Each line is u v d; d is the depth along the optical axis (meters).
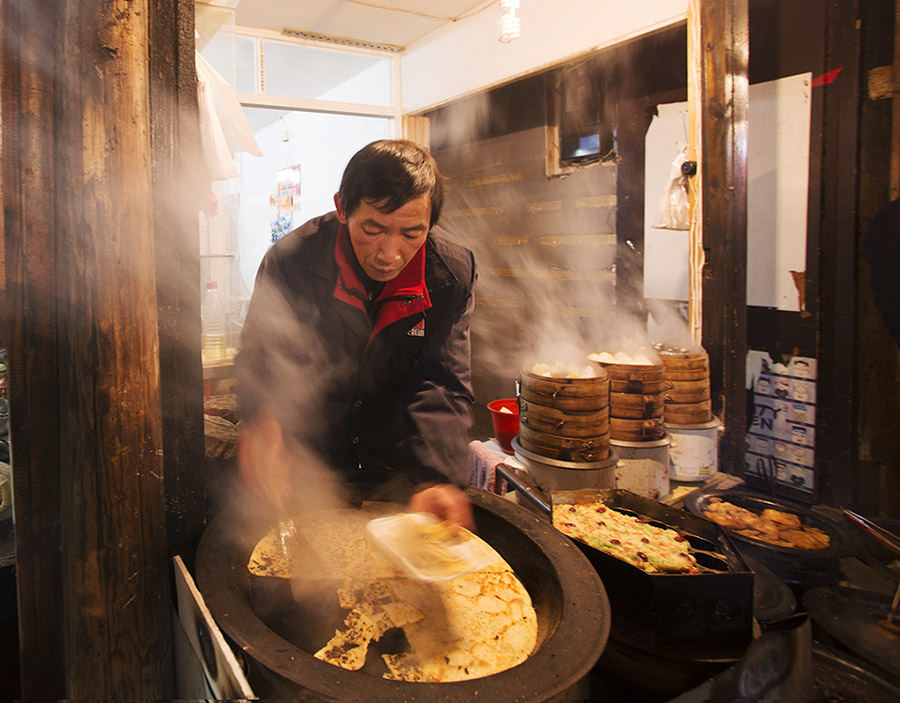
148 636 0.90
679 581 0.88
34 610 0.89
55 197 0.82
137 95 0.80
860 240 2.08
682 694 0.81
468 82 3.67
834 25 2.07
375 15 3.57
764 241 2.37
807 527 1.37
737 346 2.04
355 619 0.86
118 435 0.83
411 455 1.25
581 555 0.93
